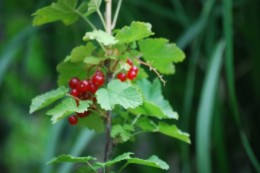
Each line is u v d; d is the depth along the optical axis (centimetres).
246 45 125
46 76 171
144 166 122
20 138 179
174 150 128
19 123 168
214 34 117
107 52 75
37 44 166
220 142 109
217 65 108
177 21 128
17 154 181
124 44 76
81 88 75
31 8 149
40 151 181
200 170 101
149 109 77
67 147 133
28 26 127
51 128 112
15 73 160
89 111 77
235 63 130
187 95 111
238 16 123
